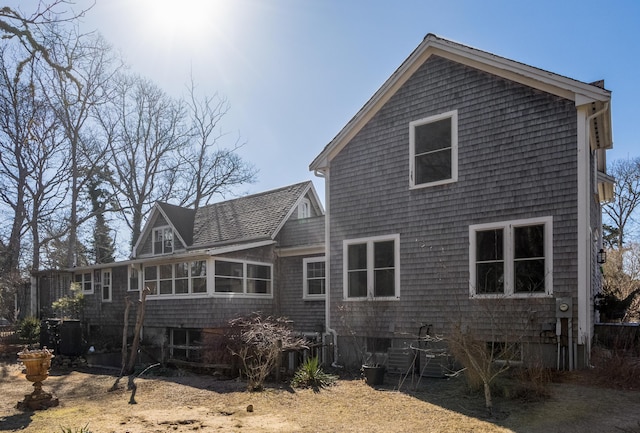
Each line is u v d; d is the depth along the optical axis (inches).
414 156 455.8
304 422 272.2
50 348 613.6
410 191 454.6
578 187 359.6
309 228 659.4
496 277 393.7
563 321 353.7
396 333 444.5
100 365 567.8
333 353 489.1
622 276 738.8
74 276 792.3
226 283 587.2
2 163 952.9
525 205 384.2
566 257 359.9
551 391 298.8
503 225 393.1
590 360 348.2
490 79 413.7
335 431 251.4
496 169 402.9
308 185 756.0
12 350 660.7
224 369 453.4
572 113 368.2
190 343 617.9
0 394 385.1
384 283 464.8
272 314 622.2
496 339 379.6
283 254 658.2
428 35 448.5
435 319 422.3
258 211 748.6
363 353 465.7
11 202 979.9
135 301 667.4
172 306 609.0
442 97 442.6
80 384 428.8
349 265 491.8
